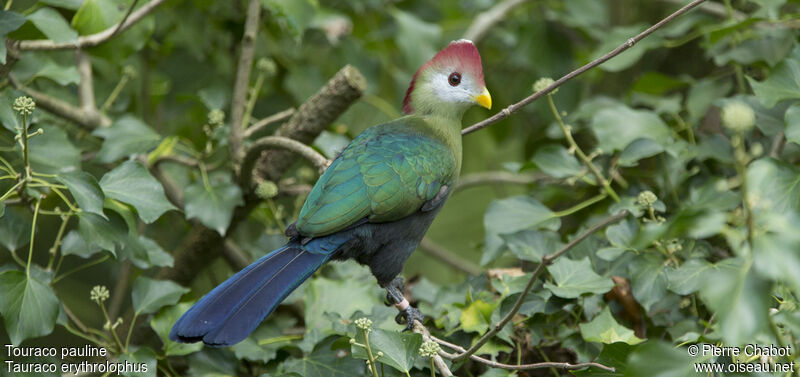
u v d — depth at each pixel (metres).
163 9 9.73
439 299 7.35
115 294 9.78
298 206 9.42
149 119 10.56
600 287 6.62
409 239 7.01
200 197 7.92
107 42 7.83
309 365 6.65
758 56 8.50
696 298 7.00
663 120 9.09
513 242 7.32
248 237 10.84
